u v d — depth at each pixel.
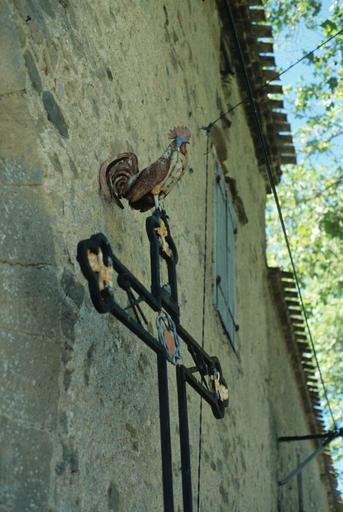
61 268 4.63
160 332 4.78
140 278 5.86
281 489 11.05
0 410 4.13
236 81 10.56
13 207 4.56
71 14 5.45
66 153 5.00
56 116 4.99
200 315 7.57
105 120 5.68
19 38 4.77
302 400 14.32
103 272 4.25
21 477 4.07
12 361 4.26
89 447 4.63
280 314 12.72
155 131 6.72
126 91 6.19
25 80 4.73
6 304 4.36
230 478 7.71
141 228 6.00
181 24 8.17
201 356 5.22
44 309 4.46
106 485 4.77
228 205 9.41
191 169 7.97
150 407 5.57
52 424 4.27
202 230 8.03
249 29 10.20
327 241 16.00
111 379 5.04
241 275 9.99
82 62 5.48
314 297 16.59
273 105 11.20
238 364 8.97
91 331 4.85
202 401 7.07
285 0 13.55
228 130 9.86
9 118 4.70
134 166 5.54
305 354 15.14
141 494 5.21
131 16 6.60
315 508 14.34
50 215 4.64
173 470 5.93
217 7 9.90
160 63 7.22
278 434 11.39
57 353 4.42
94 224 5.18
